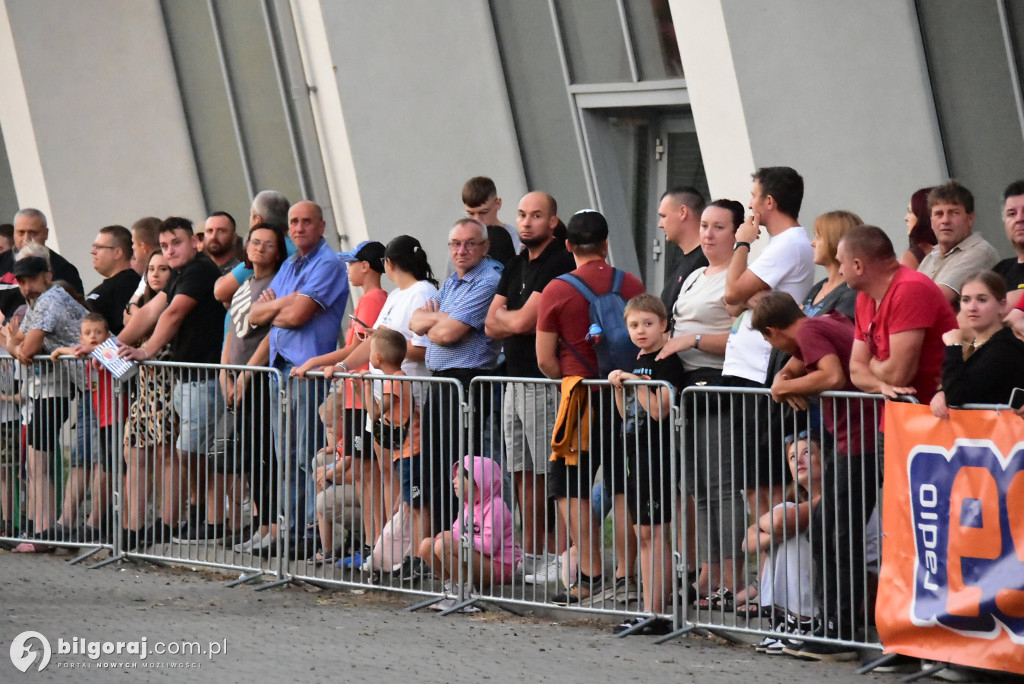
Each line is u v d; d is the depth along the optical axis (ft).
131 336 88.69
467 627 68.49
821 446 59.88
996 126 96.99
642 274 123.54
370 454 76.33
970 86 97.76
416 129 128.36
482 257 77.71
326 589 78.48
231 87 157.69
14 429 92.27
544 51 126.93
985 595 53.93
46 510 90.99
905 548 56.85
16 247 103.09
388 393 75.05
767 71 96.99
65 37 157.89
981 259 67.67
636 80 119.55
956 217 67.77
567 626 68.80
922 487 56.03
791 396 60.39
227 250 95.40
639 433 66.39
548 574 70.74
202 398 83.25
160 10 162.81
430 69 128.57
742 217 69.92
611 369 68.49
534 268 73.31
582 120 124.98
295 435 79.77
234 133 159.33
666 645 63.98
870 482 59.21
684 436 64.75
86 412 88.33
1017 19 94.89
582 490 68.85
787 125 97.45
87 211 159.94
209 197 164.25
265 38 152.56
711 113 99.45
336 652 62.18
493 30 129.59
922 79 99.04
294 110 150.92
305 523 79.20
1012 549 53.26
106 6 160.15
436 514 74.28
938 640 55.83
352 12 125.39
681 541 65.26
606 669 58.65
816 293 68.44
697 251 72.08
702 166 117.91
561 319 69.10
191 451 83.41
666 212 73.20
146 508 86.33
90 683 56.08
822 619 60.34
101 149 160.45
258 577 80.84
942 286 67.36
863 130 98.53
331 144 129.90
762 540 62.44
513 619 70.64
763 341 65.57
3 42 156.46
